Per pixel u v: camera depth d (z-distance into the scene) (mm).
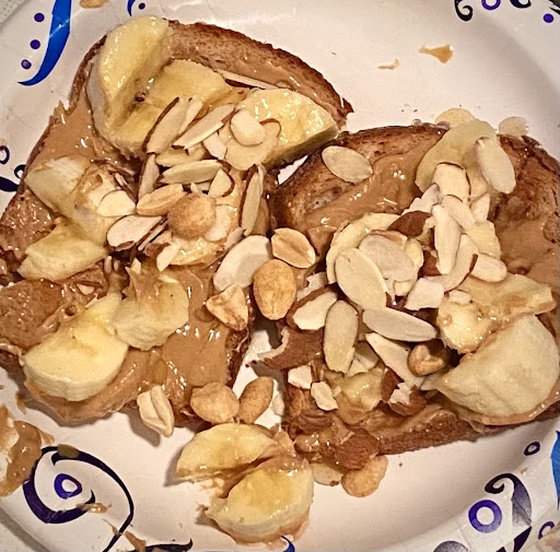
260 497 222
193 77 248
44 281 233
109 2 260
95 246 232
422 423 233
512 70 274
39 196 239
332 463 240
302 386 233
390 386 230
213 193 232
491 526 228
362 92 276
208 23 275
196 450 225
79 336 224
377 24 279
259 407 236
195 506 238
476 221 232
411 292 222
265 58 260
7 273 244
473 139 236
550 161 249
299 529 231
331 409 229
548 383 223
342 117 266
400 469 245
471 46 277
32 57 255
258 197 235
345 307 228
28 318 230
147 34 240
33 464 233
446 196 229
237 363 240
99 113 240
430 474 244
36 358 222
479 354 219
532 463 234
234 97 248
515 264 236
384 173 242
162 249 226
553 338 227
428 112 275
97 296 234
